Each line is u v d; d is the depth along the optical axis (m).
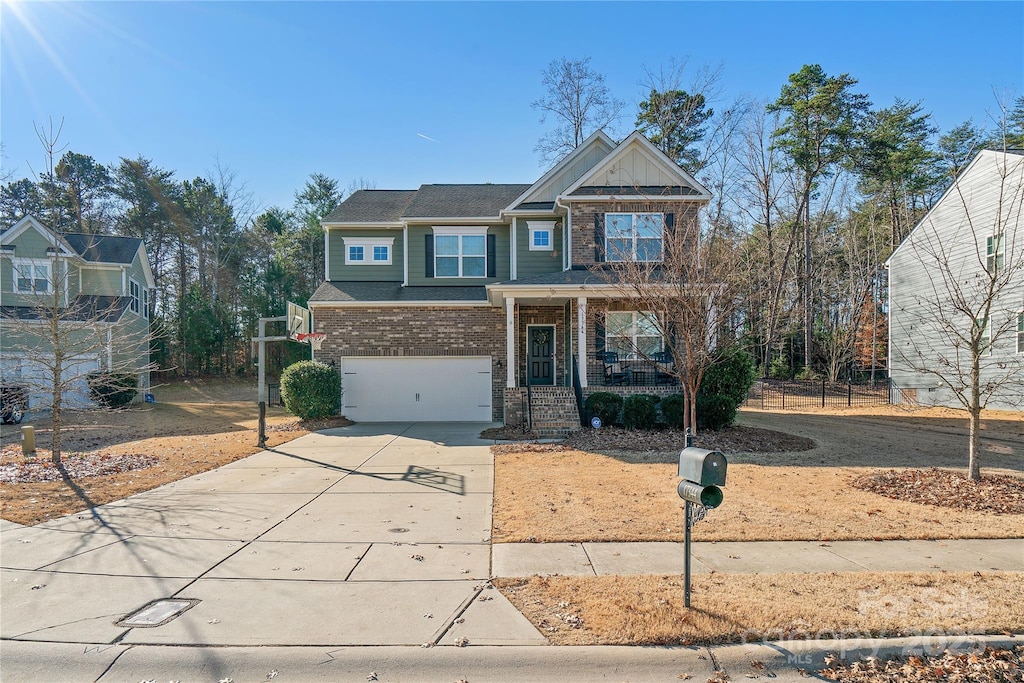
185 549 6.23
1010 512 7.29
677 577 5.26
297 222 48.12
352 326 18.86
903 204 34.94
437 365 18.86
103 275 24.89
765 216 32.59
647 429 14.48
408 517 7.43
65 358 12.03
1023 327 18.09
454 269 20.45
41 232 22.86
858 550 6.00
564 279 15.97
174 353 37.09
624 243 14.83
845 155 32.88
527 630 4.32
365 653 4.04
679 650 4.04
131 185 41.16
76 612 4.71
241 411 24.17
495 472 10.19
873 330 31.83
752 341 24.92
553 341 19.03
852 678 3.83
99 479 9.80
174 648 4.13
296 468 10.80
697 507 4.55
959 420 17.31
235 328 38.41
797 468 10.23
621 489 8.74
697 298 11.54
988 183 19.03
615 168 17.25
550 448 12.41
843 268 37.75
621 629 4.26
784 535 6.46
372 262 20.95
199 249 43.41
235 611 4.70
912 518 7.09
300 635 4.30
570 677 3.85
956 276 20.30
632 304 15.05
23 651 4.12
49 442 14.53
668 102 32.12
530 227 19.67
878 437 13.89
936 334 21.30
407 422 18.48
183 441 14.48
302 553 6.08
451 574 5.44
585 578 5.26
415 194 22.62
